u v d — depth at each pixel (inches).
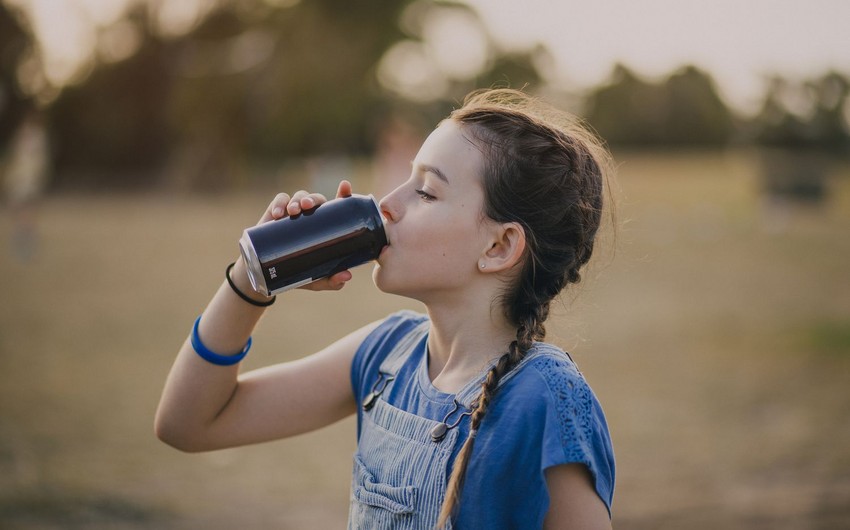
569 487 51.1
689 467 171.6
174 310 362.0
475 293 57.4
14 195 538.3
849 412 215.8
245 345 63.3
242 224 803.4
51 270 474.9
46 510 144.4
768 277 496.4
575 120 68.7
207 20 1360.7
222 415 64.9
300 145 1676.9
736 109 1745.8
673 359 278.5
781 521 143.0
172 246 609.3
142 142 1418.6
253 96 1362.0
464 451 51.2
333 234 56.6
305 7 1473.9
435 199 57.2
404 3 1636.3
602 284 437.7
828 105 1647.4
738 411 215.9
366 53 1595.7
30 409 206.1
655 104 1718.8
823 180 1064.8
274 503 153.4
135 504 149.3
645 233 746.8
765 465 172.9
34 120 557.9
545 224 57.7
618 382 246.5
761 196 1062.4
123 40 1406.3
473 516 51.2
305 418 66.3
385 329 65.9
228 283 61.6
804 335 318.0
